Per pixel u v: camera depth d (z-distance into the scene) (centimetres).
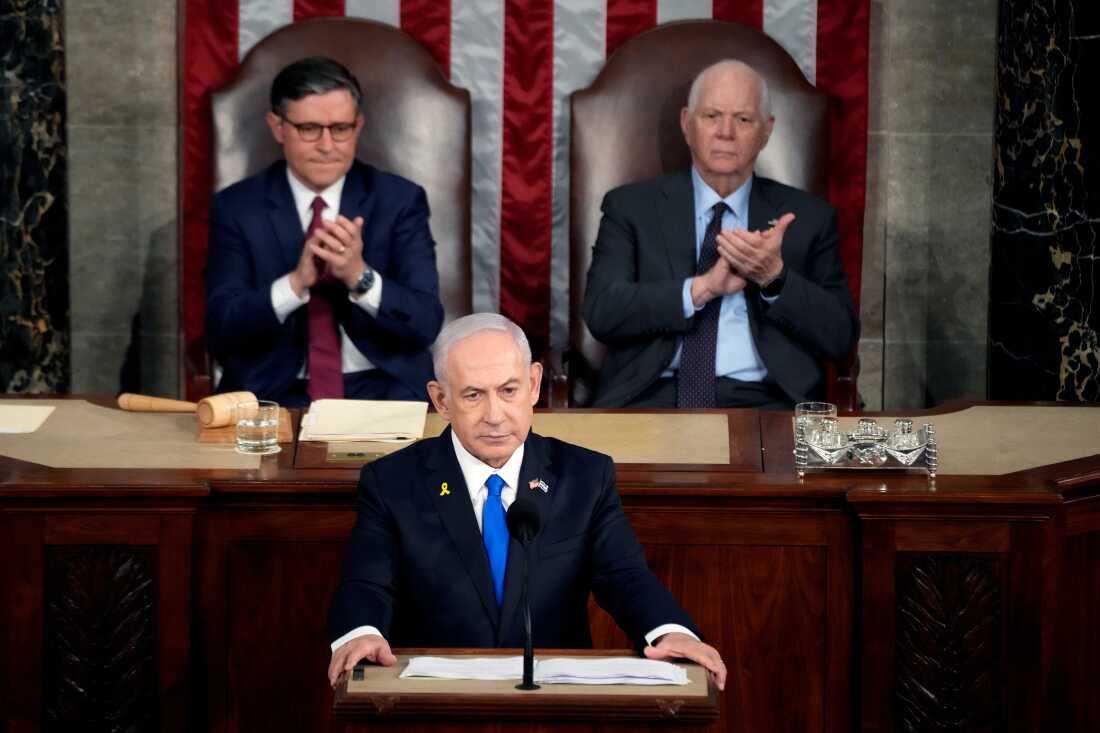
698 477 1398
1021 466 1425
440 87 2172
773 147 2162
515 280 2311
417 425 1521
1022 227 2230
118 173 2373
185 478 1349
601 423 1583
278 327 1939
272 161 2161
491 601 1159
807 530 1379
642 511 1385
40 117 2219
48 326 2250
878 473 1401
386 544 1168
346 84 2000
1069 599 1423
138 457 1439
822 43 2242
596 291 2006
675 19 2253
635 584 1134
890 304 2427
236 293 1975
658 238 2028
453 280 2170
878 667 1336
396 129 2166
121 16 2347
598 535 1184
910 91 2388
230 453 1468
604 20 2256
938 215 2408
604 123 2158
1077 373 2144
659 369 1977
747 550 1387
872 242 2381
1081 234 2127
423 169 2170
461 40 2267
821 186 2166
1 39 2191
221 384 2011
